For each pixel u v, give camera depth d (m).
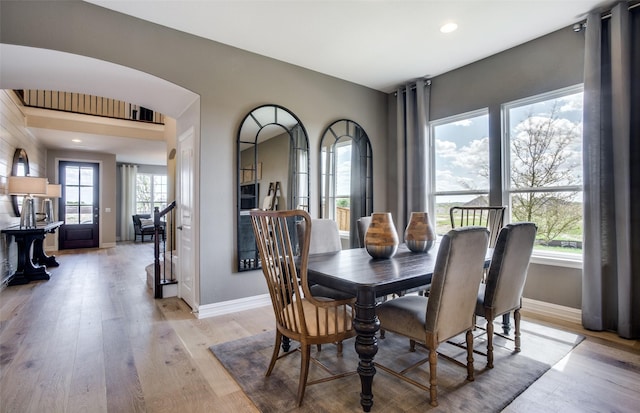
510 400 1.79
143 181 10.66
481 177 3.82
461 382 1.97
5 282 4.36
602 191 2.78
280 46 3.40
